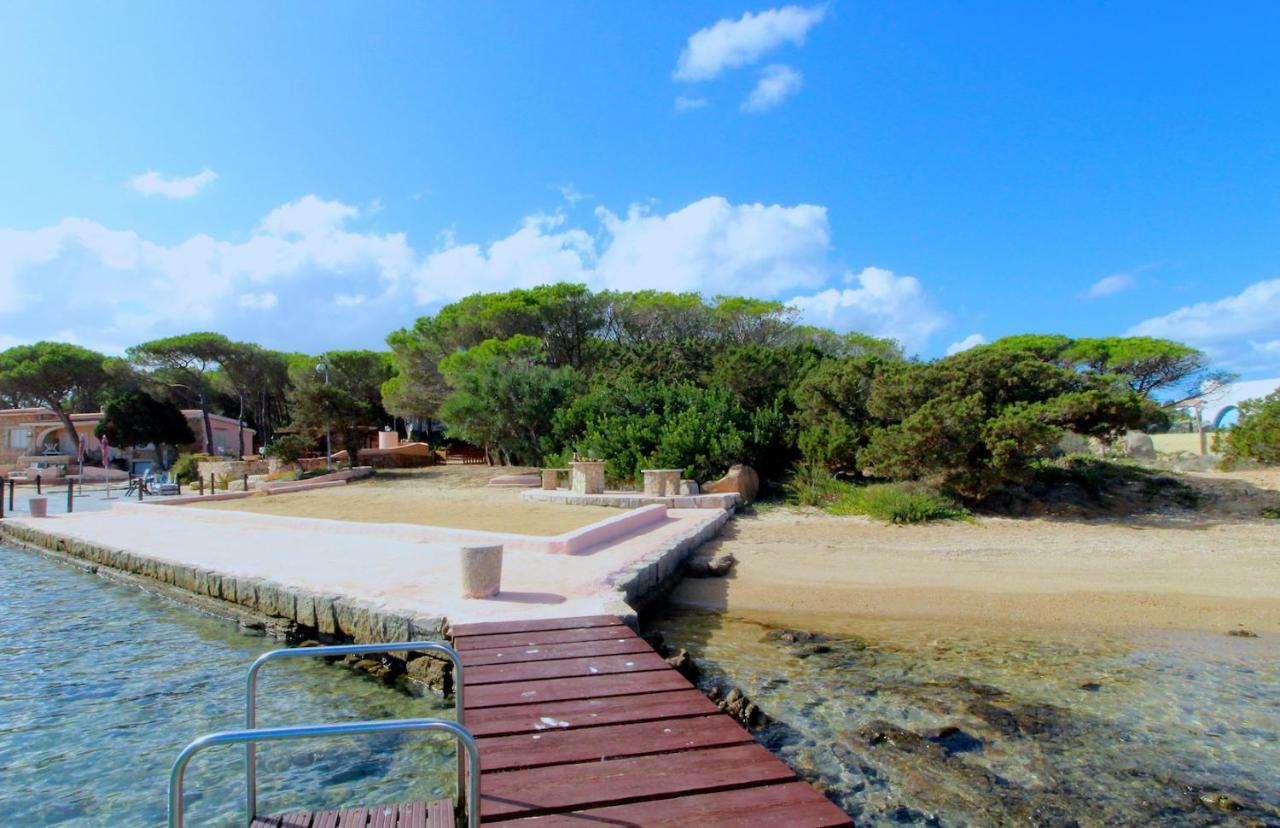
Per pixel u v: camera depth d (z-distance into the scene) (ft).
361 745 19.54
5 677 25.90
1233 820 15.08
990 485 54.29
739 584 37.17
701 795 12.71
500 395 93.04
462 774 14.12
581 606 26.25
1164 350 131.85
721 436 68.28
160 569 39.52
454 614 25.22
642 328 127.44
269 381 162.50
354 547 42.06
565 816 12.03
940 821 15.20
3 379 143.74
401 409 125.70
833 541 46.68
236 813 16.30
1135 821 15.12
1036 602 32.58
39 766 18.86
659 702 17.20
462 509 63.98
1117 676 23.66
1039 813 15.47
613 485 73.51
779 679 23.80
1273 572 36.19
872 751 18.39
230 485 94.12
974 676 23.86
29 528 59.82
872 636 28.68
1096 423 53.11
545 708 16.76
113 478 137.49
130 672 26.37
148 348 145.59
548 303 121.19
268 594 31.27
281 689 24.38
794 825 11.68
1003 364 58.18
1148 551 41.68
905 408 59.31
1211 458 77.10
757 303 124.47
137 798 17.16
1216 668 24.26
